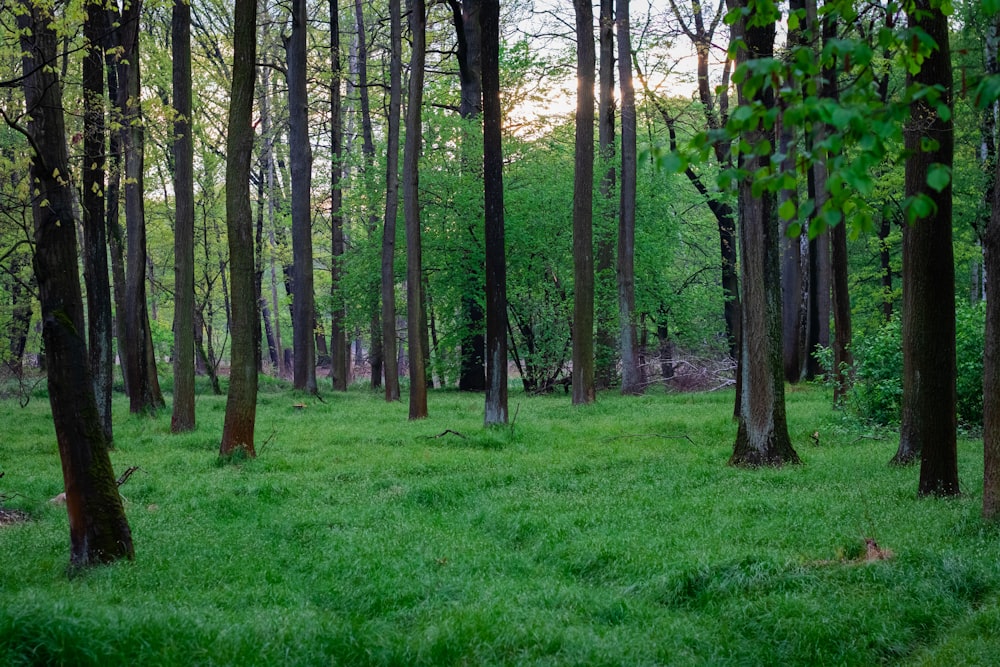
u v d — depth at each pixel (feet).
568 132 114.42
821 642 18.89
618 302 99.96
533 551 27.40
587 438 52.42
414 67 68.18
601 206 100.58
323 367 171.01
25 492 36.94
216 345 211.61
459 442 51.55
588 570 25.00
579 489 36.42
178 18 61.16
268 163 135.13
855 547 24.48
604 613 21.03
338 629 18.75
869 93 12.85
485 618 19.60
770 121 12.85
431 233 101.45
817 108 12.26
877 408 54.75
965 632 18.80
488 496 35.58
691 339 112.06
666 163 13.46
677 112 115.14
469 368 108.17
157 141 87.30
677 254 126.72
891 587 21.43
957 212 86.07
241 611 20.68
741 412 42.09
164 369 121.39
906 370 40.37
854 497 32.01
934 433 32.53
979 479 35.29
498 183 57.82
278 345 154.92
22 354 105.19
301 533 29.45
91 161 51.96
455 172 103.04
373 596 22.43
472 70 105.91
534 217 97.86
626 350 90.12
